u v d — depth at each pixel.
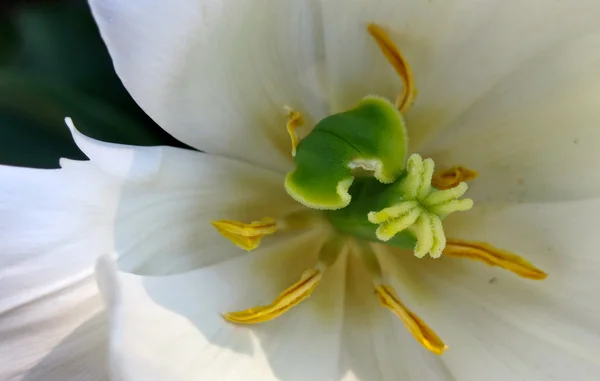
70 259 0.17
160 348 0.16
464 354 0.18
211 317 0.17
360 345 0.18
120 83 0.21
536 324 0.18
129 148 0.17
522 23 0.18
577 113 0.19
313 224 0.19
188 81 0.17
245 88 0.18
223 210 0.18
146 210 0.17
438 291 0.19
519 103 0.19
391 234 0.17
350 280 0.19
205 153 0.18
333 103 0.19
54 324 0.17
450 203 0.17
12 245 0.16
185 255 0.17
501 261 0.18
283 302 0.17
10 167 0.16
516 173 0.19
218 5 0.16
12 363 0.17
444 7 0.18
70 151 0.21
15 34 0.21
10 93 0.20
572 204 0.19
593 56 0.18
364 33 0.18
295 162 0.18
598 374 0.18
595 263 0.18
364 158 0.17
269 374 0.17
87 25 0.21
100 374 0.17
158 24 0.16
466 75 0.19
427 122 0.19
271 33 0.18
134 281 0.16
